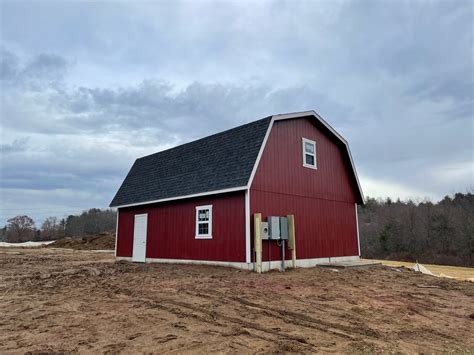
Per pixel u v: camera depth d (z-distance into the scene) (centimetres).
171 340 470
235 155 1330
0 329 527
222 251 1255
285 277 1054
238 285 890
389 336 514
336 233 1559
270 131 1325
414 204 4225
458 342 501
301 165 1447
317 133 1573
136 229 1719
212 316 599
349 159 1684
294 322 571
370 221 4581
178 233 1458
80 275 1102
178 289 839
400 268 1495
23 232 6006
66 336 489
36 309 657
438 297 843
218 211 1295
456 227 3541
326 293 828
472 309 723
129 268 1270
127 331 512
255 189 1224
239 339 477
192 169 1511
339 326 555
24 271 1260
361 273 1227
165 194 1523
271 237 1199
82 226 6116
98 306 679
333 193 1593
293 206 1366
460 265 3228
